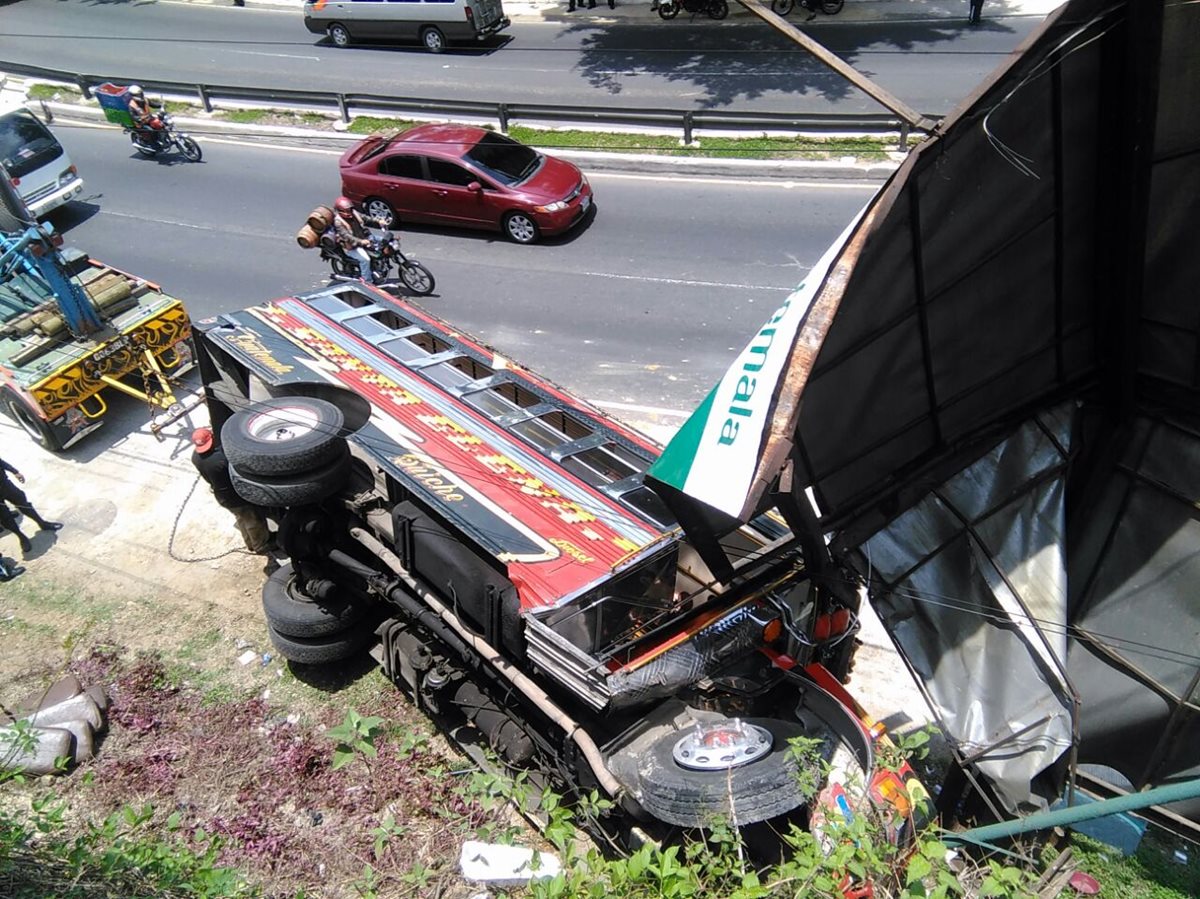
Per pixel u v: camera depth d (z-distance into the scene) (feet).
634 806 17.04
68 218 52.95
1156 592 18.89
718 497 14.06
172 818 16.69
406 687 23.54
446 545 19.36
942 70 61.41
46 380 31.89
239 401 27.09
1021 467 19.39
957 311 17.19
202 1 96.12
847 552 18.47
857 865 11.53
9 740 17.78
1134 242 17.42
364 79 70.95
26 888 13.56
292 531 22.43
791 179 53.42
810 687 18.30
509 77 69.21
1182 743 18.06
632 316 41.32
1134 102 15.67
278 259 47.29
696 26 76.69
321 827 20.01
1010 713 17.63
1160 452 19.51
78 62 77.66
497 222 48.47
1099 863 19.08
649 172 55.67
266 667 25.00
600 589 18.61
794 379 13.47
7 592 27.99
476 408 24.00
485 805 14.53
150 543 29.99
